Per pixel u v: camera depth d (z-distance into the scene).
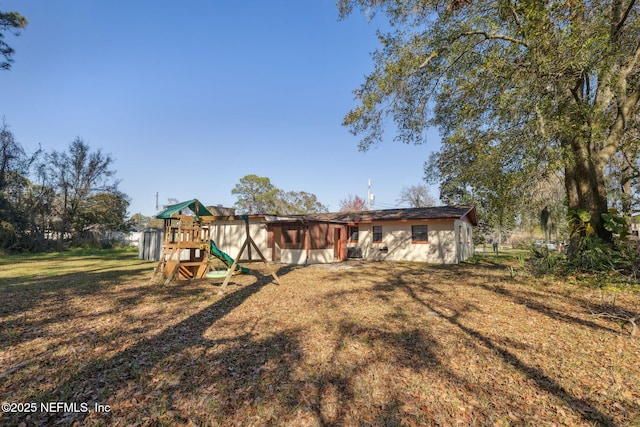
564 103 8.55
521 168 9.03
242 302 7.32
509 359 4.14
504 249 32.75
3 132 26.28
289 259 16.98
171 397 3.20
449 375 3.68
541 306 6.82
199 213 11.50
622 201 17.97
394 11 9.45
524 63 7.80
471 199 19.16
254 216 18.08
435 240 17.41
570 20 7.29
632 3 8.43
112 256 23.06
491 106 9.30
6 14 13.09
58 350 4.38
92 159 33.16
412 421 2.84
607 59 7.45
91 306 6.87
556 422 2.84
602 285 8.39
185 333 5.11
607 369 3.86
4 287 9.14
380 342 4.70
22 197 28.38
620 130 10.24
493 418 2.88
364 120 10.21
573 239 10.56
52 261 18.48
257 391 3.32
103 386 3.42
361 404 3.09
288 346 4.55
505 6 8.00
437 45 9.30
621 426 2.79
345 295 8.14
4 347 4.47
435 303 7.19
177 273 10.87
